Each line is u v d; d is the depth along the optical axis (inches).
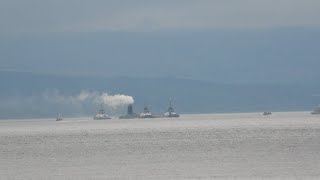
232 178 6584.6
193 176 6963.6
